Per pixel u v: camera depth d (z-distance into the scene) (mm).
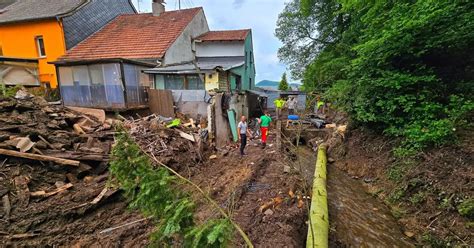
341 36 15281
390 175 5953
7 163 4930
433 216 4418
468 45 6051
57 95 13227
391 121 6785
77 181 5344
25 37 14492
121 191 4867
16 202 4250
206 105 11094
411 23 5777
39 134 5938
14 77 13047
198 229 1896
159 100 11266
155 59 13102
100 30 16125
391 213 5133
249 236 3822
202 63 16469
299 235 4051
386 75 6715
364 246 4102
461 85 5859
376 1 7789
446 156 4938
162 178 2174
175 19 16906
